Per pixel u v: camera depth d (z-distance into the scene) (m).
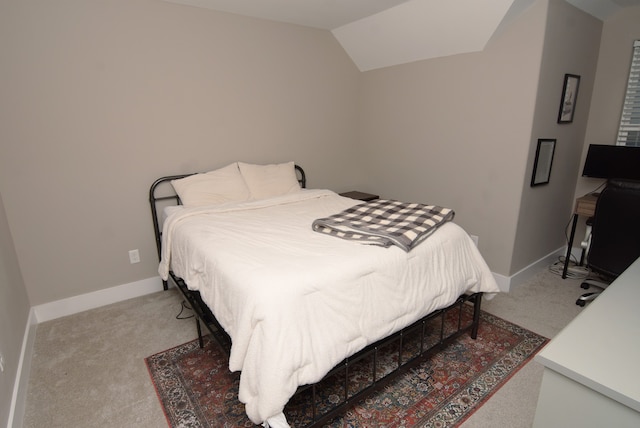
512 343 2.14
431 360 1.99
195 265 1.87
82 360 2.03
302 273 1.42
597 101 3.15
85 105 2.39
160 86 2.66
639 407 0.64
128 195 2.67
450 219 2.13
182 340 2.22
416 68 3.24
